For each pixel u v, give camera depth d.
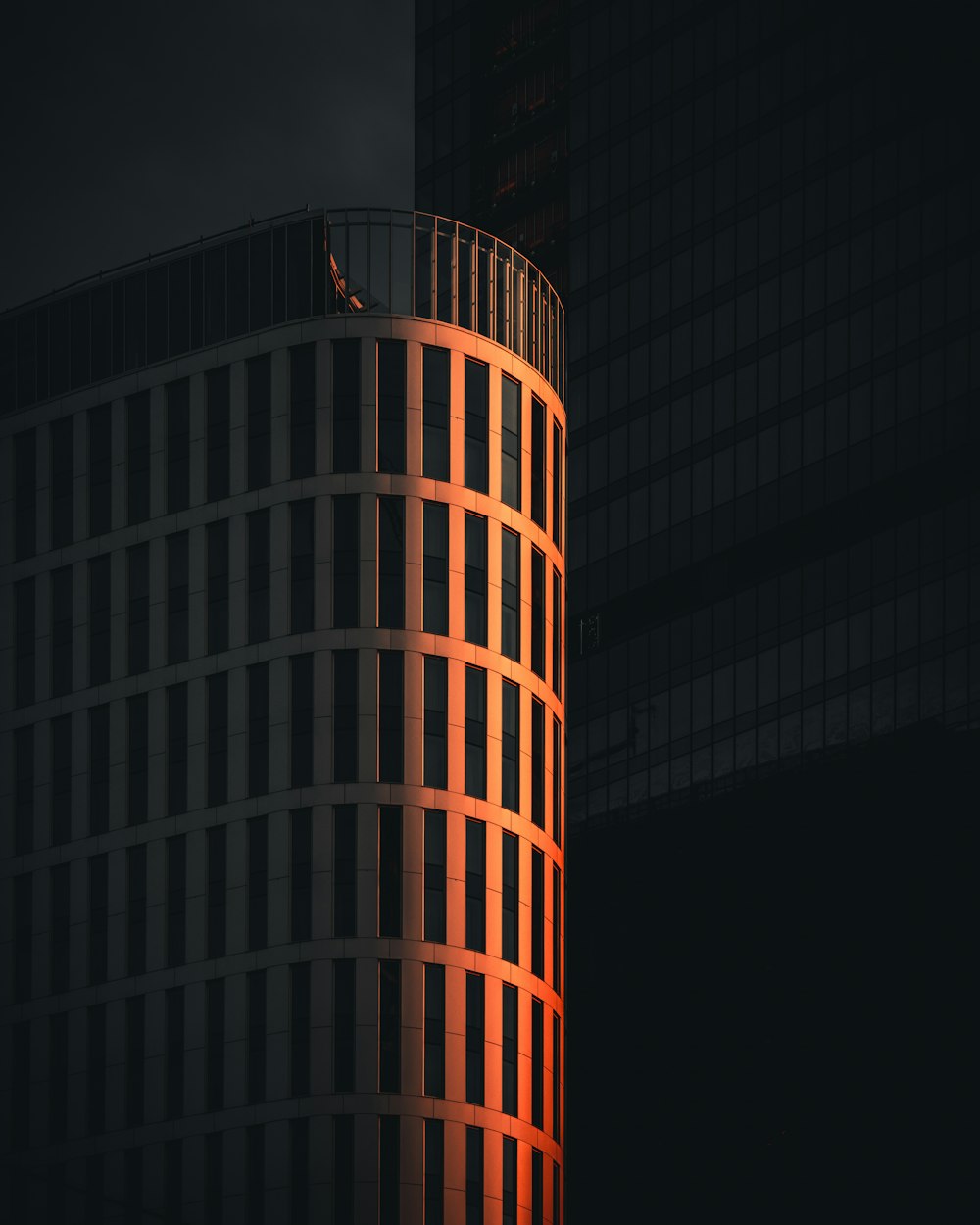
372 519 161.75
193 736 161.88
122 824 163.00
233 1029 156.25
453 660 161.75
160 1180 156.00
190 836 160.50
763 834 185.75
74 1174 158.75
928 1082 172.38
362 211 168.00
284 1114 153.62
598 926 195.00
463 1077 156.38
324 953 155.62
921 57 187.25
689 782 192.00
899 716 179.38
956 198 182.62
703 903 188.38
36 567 169.62
